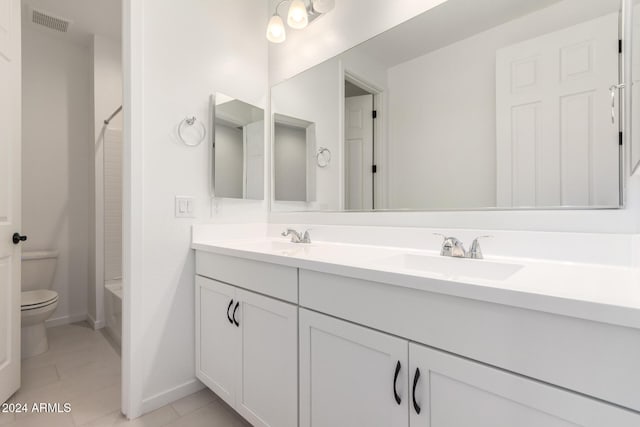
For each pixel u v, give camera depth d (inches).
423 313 31.4
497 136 46.6
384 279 33.6
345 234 63.9
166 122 62.9
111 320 97.7
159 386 61.6
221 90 72.0
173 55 64.1
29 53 105.4
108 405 62.1
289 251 54.1
